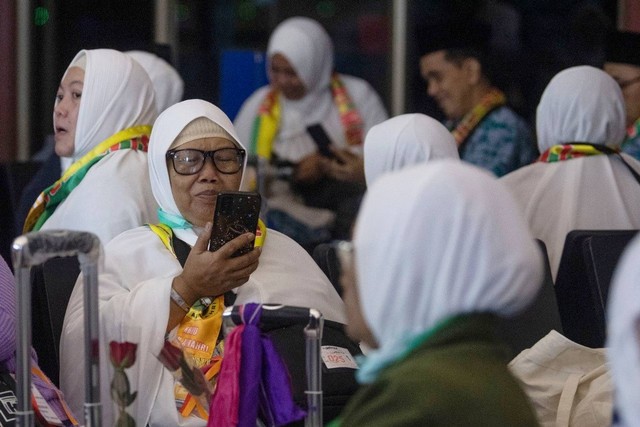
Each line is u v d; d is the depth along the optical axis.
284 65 13.66
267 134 13.61
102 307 7.00
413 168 4.27
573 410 6.86
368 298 4.23
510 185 9.69
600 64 12.27
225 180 7.50
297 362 6.70
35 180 10.31
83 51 8.88
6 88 14.62
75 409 6.94
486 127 11.91
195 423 6.87
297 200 12.65
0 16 14.54
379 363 4.23
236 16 15.32
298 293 7.60
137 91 8.87
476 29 12.16
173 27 14.94
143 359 6.84
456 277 4.12
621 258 8.16
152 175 7.61
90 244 5.32
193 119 7.50
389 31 15.21
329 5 15.24
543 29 12.82
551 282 7.99
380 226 4.18
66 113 8.80
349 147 13.64
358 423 4.06
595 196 9.61
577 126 9.76
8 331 6.56
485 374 4.07
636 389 3.72
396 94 15.16
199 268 6.95
